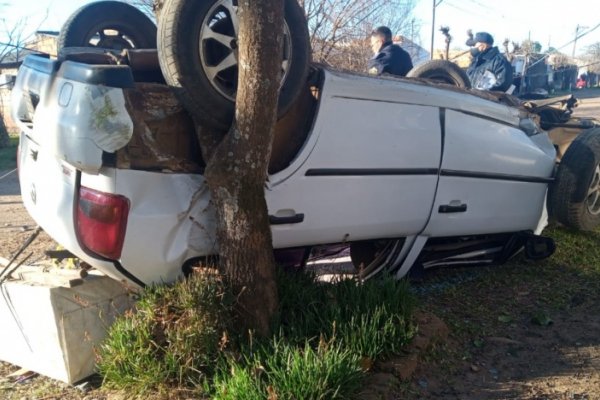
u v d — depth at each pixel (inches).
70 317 148.3
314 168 165.5
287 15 151.7
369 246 209.8
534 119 243.3
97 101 134.0
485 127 206.5
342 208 172.4
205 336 140.4
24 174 171.2
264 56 135.5
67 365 148.5
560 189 234.8
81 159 135.0
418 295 214.2
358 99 172.7
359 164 173.3
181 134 151.6
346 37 390.6
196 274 147.0
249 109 138.1
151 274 147.9
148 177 143.0
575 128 282.7
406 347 160.1
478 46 326.6
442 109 192.9
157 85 146.9
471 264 230.5
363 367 147.6
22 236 295.4
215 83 145.1
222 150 142.6
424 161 187.5
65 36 187.3
